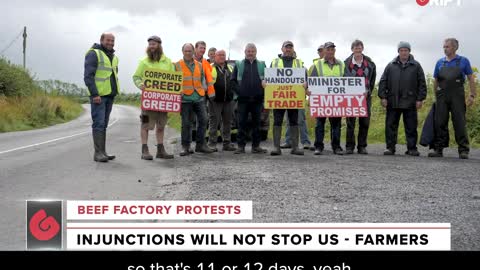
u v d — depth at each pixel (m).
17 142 12.62
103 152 8.28
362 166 7.29
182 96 8.88
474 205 4.59
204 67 9.27
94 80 8.03
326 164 7.53
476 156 9.09
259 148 9.42
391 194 5.09
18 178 6.35
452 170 6.89
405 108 9.13
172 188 5.50
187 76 8.91
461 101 8.77
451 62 8.85
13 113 22.55
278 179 6.02
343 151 9.67
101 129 8.21
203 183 5.77
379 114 15.31
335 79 9.24
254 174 6.44
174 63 8.87
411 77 9.14
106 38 8.20
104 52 8.20
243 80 9.12
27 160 8.36
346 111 9.23
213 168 7.09
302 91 9.01
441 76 8.88
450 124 11.95
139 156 9.08
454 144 11.44
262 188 5.39
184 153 8.99
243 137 9.35
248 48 9.05
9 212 4.47
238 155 8.99
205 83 9.27
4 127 19.14
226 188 5.39
